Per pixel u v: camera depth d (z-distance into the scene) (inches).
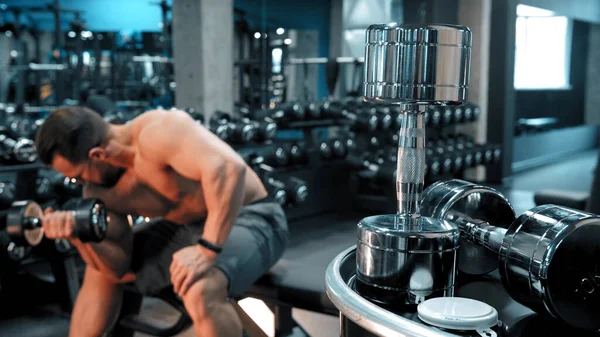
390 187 179.9
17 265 116.5
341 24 296.2
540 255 29.5
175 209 87.7
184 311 92.0
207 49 199.5
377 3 286.0
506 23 276.5
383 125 203.6
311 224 169.9
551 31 396.5
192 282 79.0
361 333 30.2
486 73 279.9
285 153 171.6
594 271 30.0
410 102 31.7
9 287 136.3
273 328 113.2
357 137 203.9
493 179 286.2
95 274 92.0
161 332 98.3
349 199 194.2
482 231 36.1
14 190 119.9
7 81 335.3
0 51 338.0
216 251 79.7
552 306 29.4
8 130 136.5
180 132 80.2
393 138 220.1
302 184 156.1
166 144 79.7
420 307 29.8
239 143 164.2
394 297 32.3
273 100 270.4
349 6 293.0
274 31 298.4
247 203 91.7
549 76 406.0
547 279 29.1
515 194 266.7
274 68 269.1
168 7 314.2
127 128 83.9
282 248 93.6
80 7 365.7
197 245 80.7
